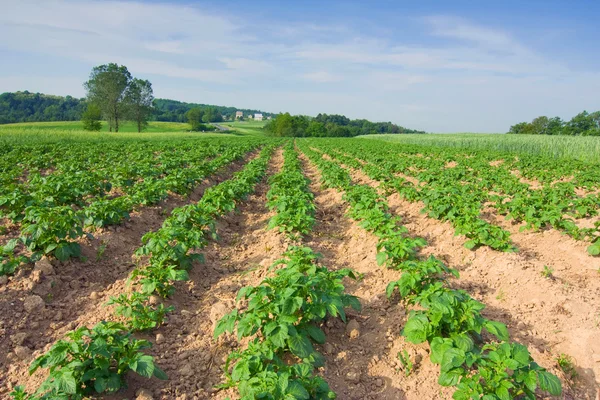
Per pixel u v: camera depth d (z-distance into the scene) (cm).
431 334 488
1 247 683
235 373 408
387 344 532
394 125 17250
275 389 369
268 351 444
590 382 461
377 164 2261
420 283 602
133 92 9394
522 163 2083
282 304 473
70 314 609
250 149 3497
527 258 790
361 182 1802
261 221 1127
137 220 1010
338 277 591
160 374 436
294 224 941
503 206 1072
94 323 570
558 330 541
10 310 586
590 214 1069
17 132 4044
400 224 1080
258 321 461
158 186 1156
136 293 578
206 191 1159
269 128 13425
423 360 492
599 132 9450
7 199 893
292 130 13188
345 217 1177
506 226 1035
